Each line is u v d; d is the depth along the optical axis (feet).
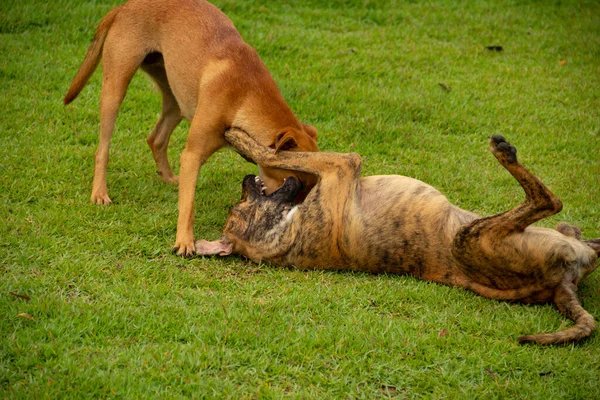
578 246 19.74
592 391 16.58
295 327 18.25
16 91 32.37
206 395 15.58
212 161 28.94
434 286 20.81
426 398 16.22
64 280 19.71
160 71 25.58
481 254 19.66
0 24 38.19
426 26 45.19
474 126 33.37
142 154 28.78
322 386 16.35
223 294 19.81
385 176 21.85
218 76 22.25
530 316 19.47
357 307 19.71
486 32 44.96
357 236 21.13
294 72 36.83
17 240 21.40
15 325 17.29
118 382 15.53
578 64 41.19
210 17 23.59
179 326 17.90
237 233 21.91
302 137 22.06
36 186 24.75
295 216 21.38
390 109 34.04
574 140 32.17
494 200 26.73
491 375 17.06
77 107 31.78
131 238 22.39
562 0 50.01
